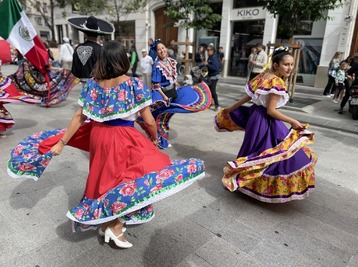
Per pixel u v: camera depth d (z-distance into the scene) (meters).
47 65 6.31
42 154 2.43
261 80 3.04
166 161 2.22
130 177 2.07
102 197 2.09
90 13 16.81
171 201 3.27
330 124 6.71
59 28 27.41
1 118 4.79
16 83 6.49
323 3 7.56
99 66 2.09
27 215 2.90
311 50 13.08
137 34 19.67
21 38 5.47
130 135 2.19
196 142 5.27
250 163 2.97
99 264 2.30
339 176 4.04
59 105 7.77
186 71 9.62
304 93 11.18
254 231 2.79
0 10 5.19
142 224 2.83
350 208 3.25
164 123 4.69
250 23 14.84
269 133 3.06
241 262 2.38
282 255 2.47
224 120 3.73
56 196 3.26
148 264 2.32
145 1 16.11
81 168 3.98
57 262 2.31
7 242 2.51
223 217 3.00
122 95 2.10
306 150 3.12
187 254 2.45
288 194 3.00
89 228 2.42
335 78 9.42
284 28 8.82
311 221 2.98
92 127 2.30
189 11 9.57
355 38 11.58
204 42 16.45
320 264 2.38
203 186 3.64
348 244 2.64
